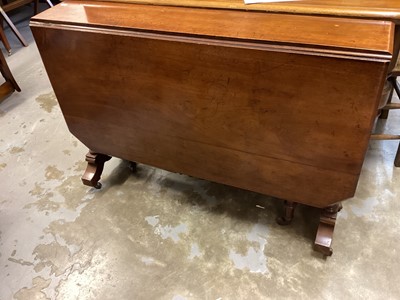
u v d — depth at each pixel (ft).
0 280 4.09
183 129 3.72
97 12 3.66
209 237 4.36
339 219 4.40
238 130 3.41
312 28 2.90
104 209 4.82
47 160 5.70
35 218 4.77
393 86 4.90
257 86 3.02
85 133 4.51
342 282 3.77
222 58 2.98
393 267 3.85
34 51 8.91
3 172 5.52
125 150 4.48
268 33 2.88
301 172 3.44
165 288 3.89
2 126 6.47
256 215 4.58
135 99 3.72
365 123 2.82
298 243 4.19
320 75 2.72
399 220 4.33
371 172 4.99
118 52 3.41
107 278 4.03
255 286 3.83
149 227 4.53
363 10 2.99
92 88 3.88
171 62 3.23
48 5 11.19
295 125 3.11
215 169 3.98
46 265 4.20
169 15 3.42
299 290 3.75
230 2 3.46
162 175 5.27
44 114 6.72
